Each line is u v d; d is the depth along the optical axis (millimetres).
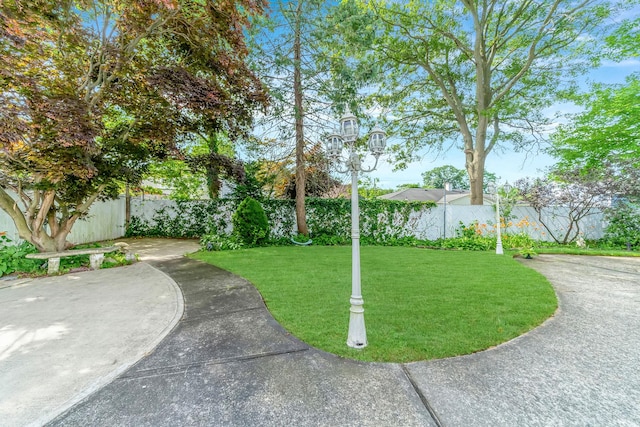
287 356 2625
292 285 4848
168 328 3273
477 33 11250
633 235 9547
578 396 2037
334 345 2803
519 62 11711
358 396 2057
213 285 4930
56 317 3586
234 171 8906
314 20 8070
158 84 5543
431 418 1831
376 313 3586
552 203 10328
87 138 4883
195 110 6164
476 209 10938
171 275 5637
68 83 5434
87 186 6305
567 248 9430
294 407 1954
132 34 5949
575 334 3043
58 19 5070
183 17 5723
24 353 2705
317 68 8883
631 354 2629
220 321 3445
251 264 6500
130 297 4371
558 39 10352
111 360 2594
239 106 7051
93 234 9891
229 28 6043
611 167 9617
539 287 4707
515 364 2459
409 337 2941
